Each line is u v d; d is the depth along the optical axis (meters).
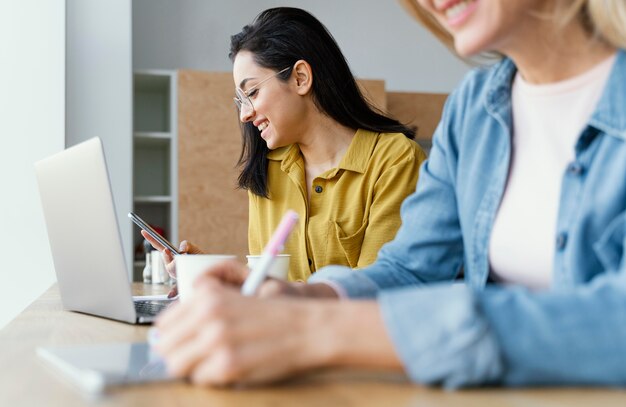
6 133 4.05
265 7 5.25
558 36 0.88
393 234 1.86
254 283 0.80
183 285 1.24
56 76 4.12
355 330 0.60
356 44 5.46
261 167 2.10
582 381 0.58
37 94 4.10
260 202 2.16
